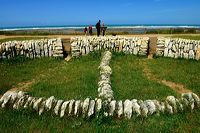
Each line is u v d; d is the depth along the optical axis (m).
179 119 8.70
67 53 21.53
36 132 7.95
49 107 9.05
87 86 12.37
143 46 20.72
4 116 8.92
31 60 19.45
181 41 19.94
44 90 12.11
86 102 8.98
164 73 15.37
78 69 16.42
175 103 9.31
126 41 21.03
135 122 8.46
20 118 8.78
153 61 19.05
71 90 11.85
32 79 14.55
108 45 21.17
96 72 15.20
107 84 11.58
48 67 17.45
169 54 20.48
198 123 8.48
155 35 36.56
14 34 41.56
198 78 14.26
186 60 19.50
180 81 13.76
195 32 42.41
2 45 18.84
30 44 19.66
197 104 9.62
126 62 18.58
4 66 17.50
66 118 8.70
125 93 11.30
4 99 9.77
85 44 20.81
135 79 13.81
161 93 11.47
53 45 20.19
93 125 8.27
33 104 9.33
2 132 7.91
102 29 30.52
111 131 7.91
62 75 15.04
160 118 8.70
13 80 14.22
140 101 9.34
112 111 8.74
